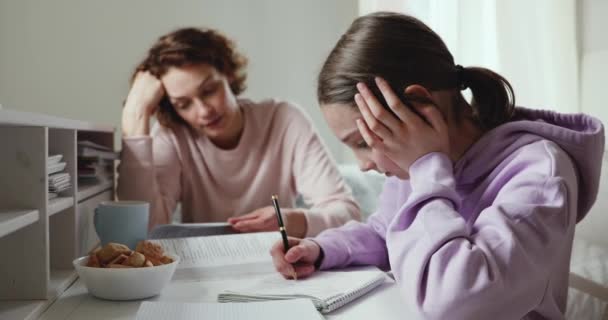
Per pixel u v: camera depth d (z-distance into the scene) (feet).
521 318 2.38
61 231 3.19
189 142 5.61
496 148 2.78
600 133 2.70
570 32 4.32
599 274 3.23
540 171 2.47
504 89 2.94
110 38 8.23
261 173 5.61
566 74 4.33
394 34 2.75
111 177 4.91
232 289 2.71
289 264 2.98
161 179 5.44
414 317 2.31
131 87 5.46
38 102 8.16
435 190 2.40
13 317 2.25
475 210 2.70
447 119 2.85
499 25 4.83
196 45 5.22
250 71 8.56
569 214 2.41
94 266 2.64
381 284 2.86
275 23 8.59
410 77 2.70
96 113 8.25
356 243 3.35
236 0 8.47
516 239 2.19
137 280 2.50
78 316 2.33
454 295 2.07
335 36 8.72
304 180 5.49
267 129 5.69
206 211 5.72
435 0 5.97
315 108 8.72
